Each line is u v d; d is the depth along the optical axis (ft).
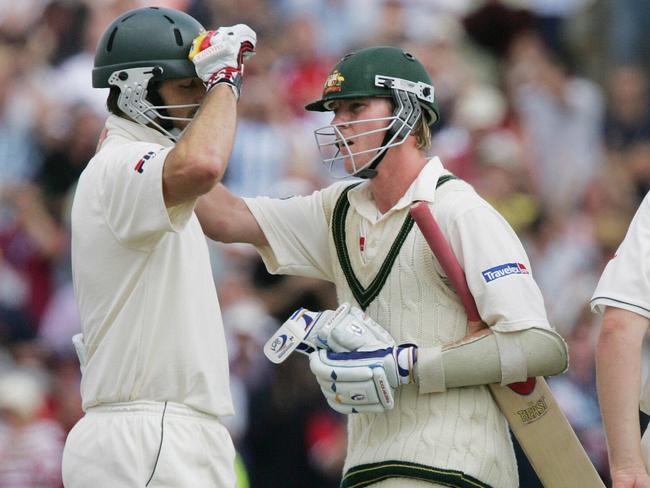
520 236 117.29
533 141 127.54
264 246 58.95
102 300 51.60
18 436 99.96
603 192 125.90
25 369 107.55
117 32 52.85
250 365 101.86
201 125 49.57
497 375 53.31
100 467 50.70
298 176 117.91
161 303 51.31
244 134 118.01
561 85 131.23
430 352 53.36
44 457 100.07
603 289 49.32
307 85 124.26
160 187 49.26
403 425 54.54
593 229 122.42
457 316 54.65
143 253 51.13
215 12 128.36
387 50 56.34
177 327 51.31
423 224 53.21
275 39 126.62
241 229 58.29
